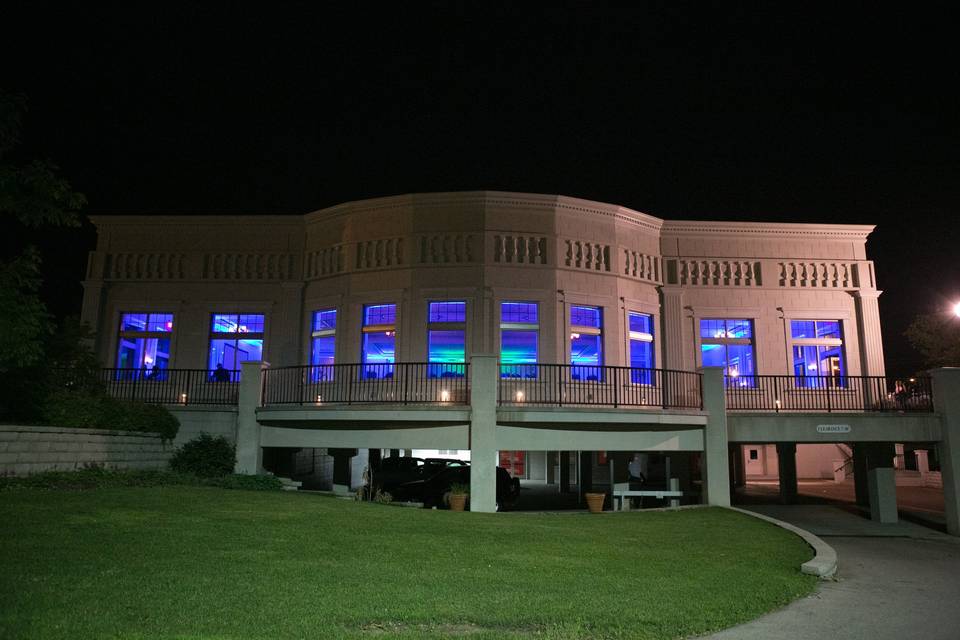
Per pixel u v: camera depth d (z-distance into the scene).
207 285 23.98
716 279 24.30
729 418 18.84
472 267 21.73
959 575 11.34
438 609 6.88
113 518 10.20
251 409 18.19
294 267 23.97
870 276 24.64
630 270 23.41
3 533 8.70
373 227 22.66
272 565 8.23
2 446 12.38
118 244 24.38
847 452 34.62
